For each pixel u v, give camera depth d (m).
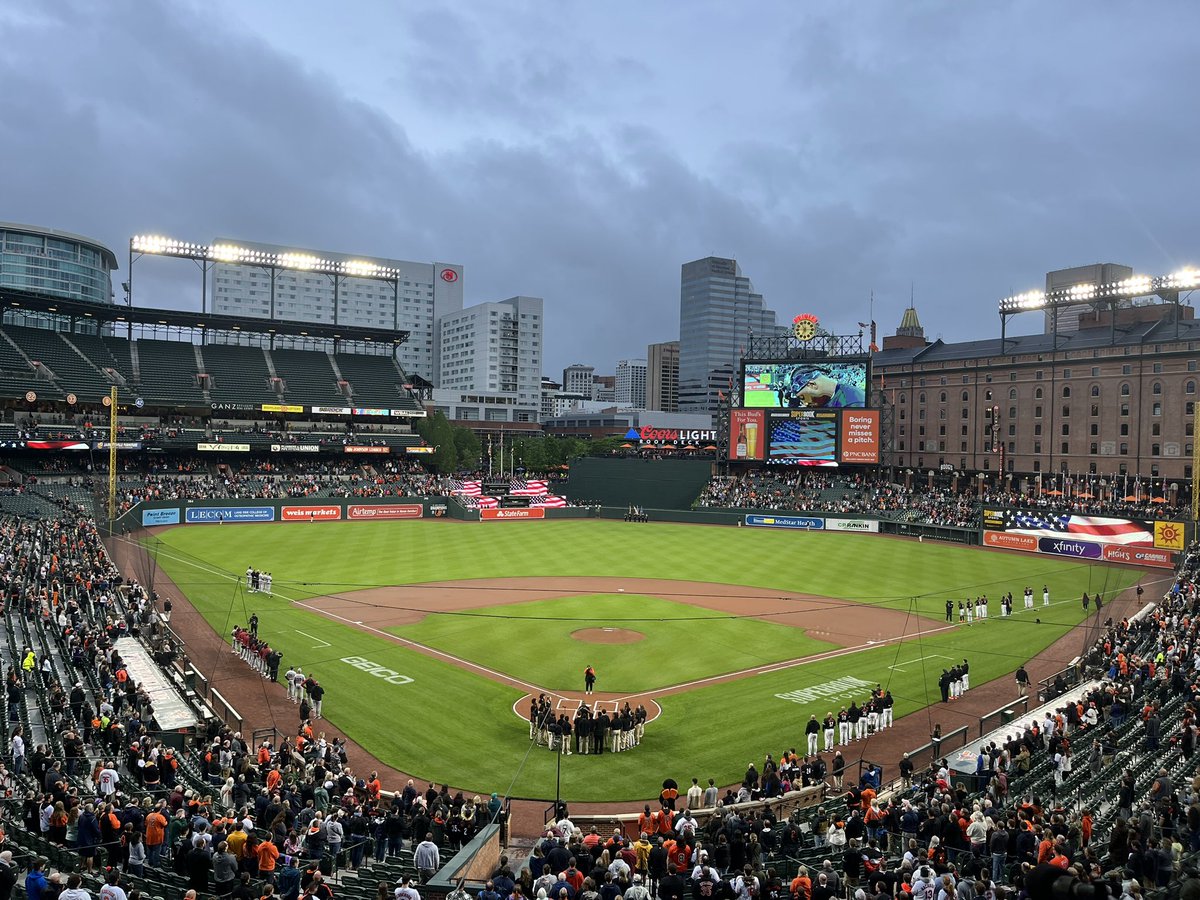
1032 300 114.69
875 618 54.28
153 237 110.00
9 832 18.20
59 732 25.75
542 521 108.81
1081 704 31.72
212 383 112.81
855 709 33.06
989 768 26.36
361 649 44.06
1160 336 105.56
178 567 66.12
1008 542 87.81
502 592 60.53
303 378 121.06
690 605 57.00
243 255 115.31
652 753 31.30
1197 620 40.56
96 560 54.56
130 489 94.69
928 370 129.62
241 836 17.17
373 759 30.12
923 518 98.00
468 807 22.64
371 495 106.94
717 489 117.00
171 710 30.81
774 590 63.28
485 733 32.88
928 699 38.19
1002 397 119.62
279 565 69.31
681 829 20.27
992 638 49.66
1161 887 14.76
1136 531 78.19
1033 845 17.41
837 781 29.06
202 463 109.50
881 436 111.62
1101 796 23.83
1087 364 109.62
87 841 17.11
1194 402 99.69
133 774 23.00
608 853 16.95
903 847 21.12
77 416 101.06
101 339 111.31
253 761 26.28
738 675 40.97
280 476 109.00
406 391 127.19
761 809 24.00
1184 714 26.50
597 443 163.50
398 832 21.23
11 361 98.75
